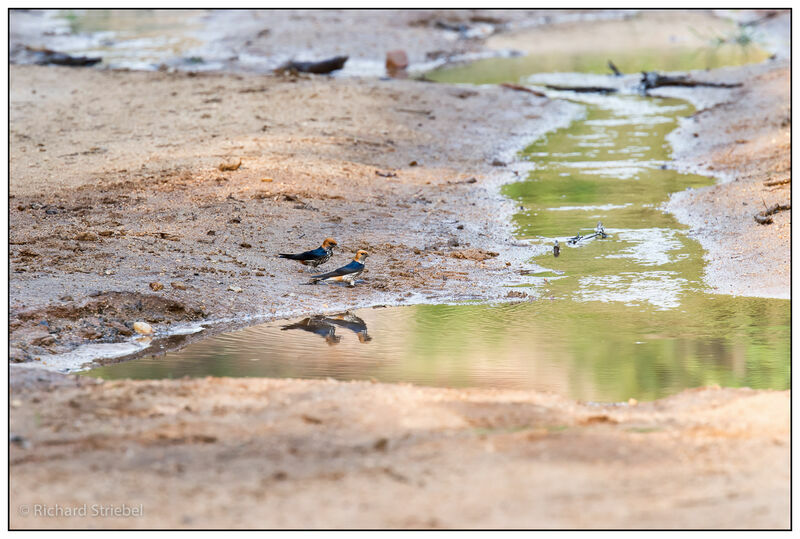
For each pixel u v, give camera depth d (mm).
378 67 41844
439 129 27812
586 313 13570
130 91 31172
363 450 8156
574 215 19578
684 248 17031
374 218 18594
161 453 8109
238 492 7305
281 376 10867
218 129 25516
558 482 7449
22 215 17266
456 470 7695
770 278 14914
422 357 11617
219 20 52875
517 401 9680
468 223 18828
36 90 31484
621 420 9102
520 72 40500
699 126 28594
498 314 13625
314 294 14547
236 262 15477
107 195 18859
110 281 13867
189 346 12172
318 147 23750
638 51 47094
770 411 9195
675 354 11641
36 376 10297
